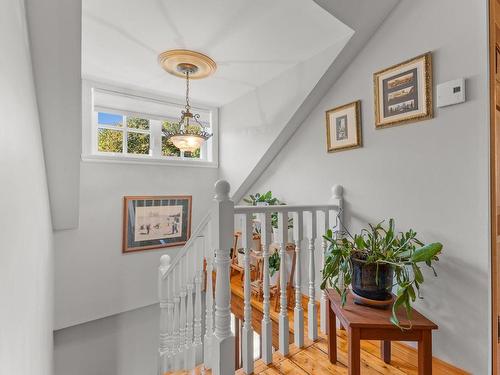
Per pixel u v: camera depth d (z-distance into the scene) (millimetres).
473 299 1339
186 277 1839
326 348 1647
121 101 2930
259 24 1776
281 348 1591
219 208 1307
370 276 1304
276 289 2322
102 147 2936
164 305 2188
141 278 3004
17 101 932
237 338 2721
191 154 3477
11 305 766
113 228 2826
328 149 2148
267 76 2553
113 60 2264
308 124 2383
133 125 3162
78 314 2633
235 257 2941
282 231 1598
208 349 1586
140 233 2982
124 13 1675
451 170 1432
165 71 2463
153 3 1591
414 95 1577
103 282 2771
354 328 1158
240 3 1589
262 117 2748
